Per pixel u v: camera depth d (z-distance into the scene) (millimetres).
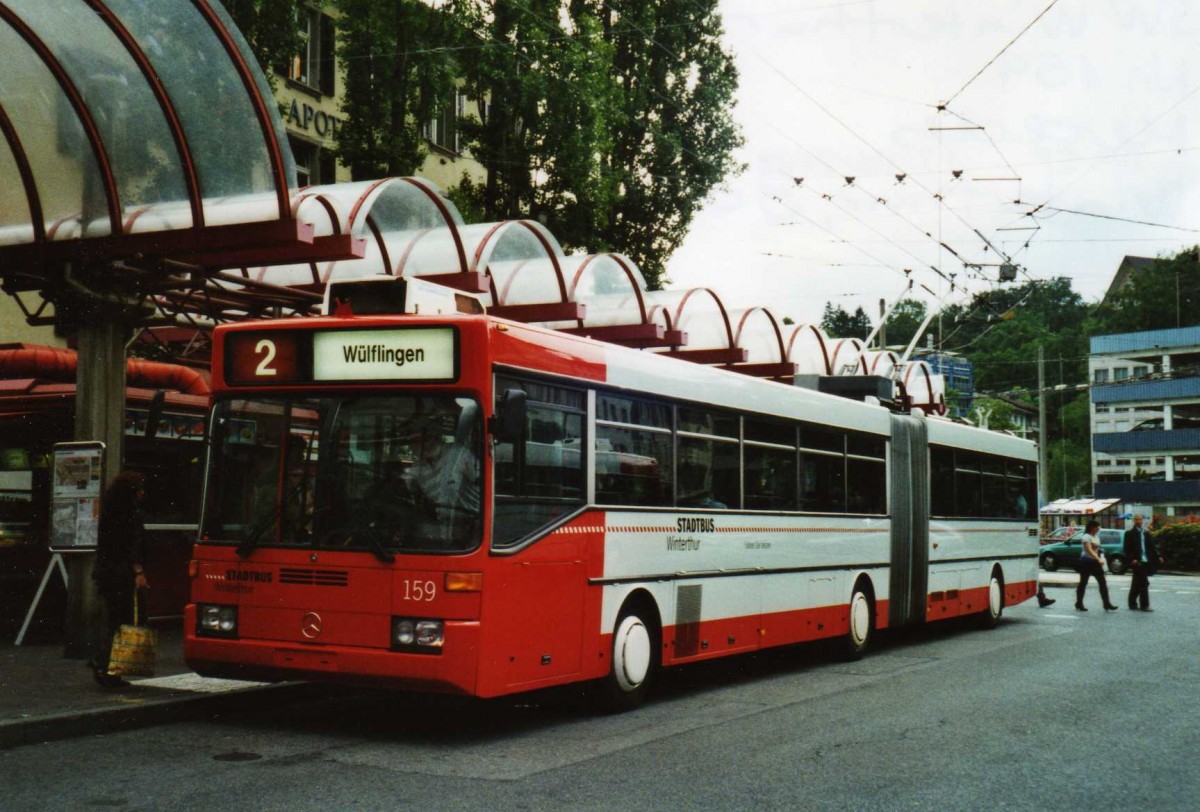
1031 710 10711
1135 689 12258
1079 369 97312
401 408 8852
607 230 29156
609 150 25016
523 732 9312
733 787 7355
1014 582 21656
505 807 6727
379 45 22203
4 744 8117
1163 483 80875
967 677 13250
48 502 14188
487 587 8539
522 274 15891
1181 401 86812
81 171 11406
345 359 9023
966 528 19328
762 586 12945
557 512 9523
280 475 9094
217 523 9273
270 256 11797
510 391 8594
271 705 10125
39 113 11258
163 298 13453
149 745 8391
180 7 10180
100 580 10094
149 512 15211
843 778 7668
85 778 7285
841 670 13984
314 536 8859
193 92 10664
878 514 16062
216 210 11078
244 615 9047
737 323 19062
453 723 9680
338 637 8695
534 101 23797
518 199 25484
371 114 22422
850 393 16984
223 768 7668
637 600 10828
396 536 8648
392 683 8500
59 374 15672
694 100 29828
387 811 6582
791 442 13859
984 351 85250
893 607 16422
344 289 9586
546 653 9250
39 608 13953
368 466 8844
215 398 9438
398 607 8531
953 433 19000
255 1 19797
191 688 10062
